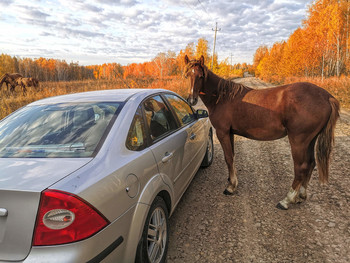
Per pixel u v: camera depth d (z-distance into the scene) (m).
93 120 1.99
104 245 1.37
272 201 3.24
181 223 2.84
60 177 1.35
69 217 1.23
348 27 26.59
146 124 2.23
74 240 1.23
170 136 2.58
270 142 6.15
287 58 34.88
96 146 1.71
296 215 2.88
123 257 1.57
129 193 1.64
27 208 1.23
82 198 1.27
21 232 1.22
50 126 1.99
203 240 2.51
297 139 2.86
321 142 2.84
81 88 16.67
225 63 43.56
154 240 1.98
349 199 3.13
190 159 3.14
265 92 3.14
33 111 2.26
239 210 3.05
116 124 1.91
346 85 16.38
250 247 2.37
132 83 19.53
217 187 3.72
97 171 1.49
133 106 2.16
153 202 1.96
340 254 2.20
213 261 2.21
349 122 7.80
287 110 2.86
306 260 2.15
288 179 3.87
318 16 27.50
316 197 3.26
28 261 1.18
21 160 1.60
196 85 3.31
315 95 2.79
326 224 2.66
